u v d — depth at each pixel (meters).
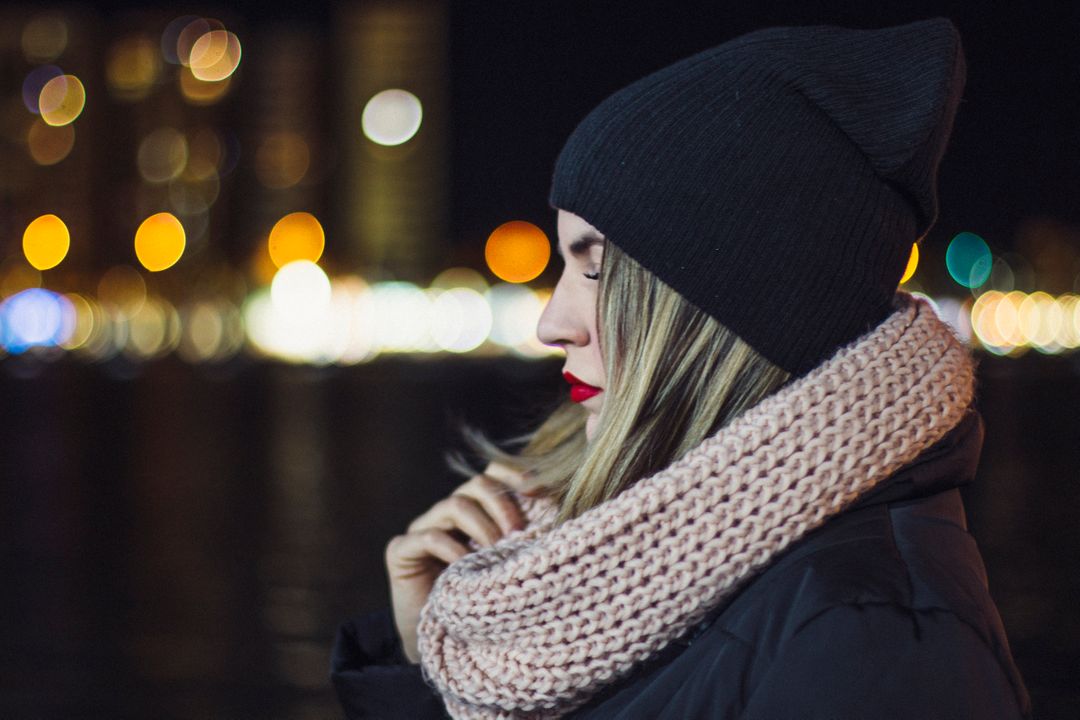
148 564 8.78
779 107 1.45
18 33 110.38
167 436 18.56
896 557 1.31
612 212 1.49
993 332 79.69
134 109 112.19
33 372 42.25
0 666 6.27
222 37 118.31
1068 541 9.08
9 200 107.00
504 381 35.81
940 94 1.43
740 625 1.33
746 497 1.35
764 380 1.47
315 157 120.62
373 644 1.89
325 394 29.92
